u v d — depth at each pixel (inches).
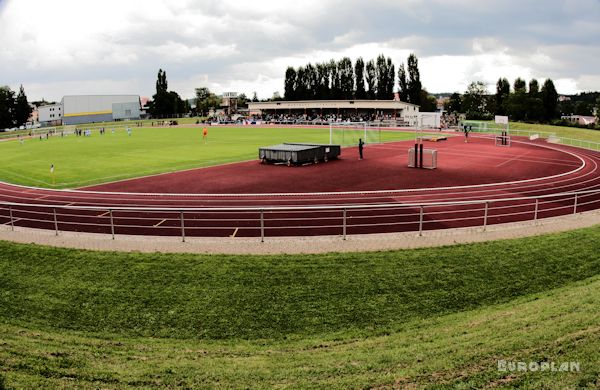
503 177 1485.0
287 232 855.7
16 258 682.8
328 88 6254.9
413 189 1299.2
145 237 784.9
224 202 1167.6
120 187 1392.7
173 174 1615.4
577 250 680.4
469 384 343.9
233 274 612.1
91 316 529.3
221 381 373.4
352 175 1549.0
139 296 568.1
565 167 1692.9
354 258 652.7
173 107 7062.0
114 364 407.2
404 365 383.9
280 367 397.4
